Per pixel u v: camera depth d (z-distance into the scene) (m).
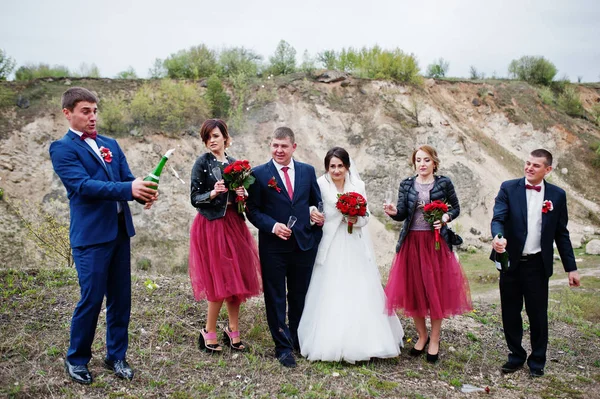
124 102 22.41
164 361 4.33
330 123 24.95
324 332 4.68
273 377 4.22
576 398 4.37
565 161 29.61
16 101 21.41
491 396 4.29
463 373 4.80
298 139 23.92
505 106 30.86
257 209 4.79
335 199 5.07
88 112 3.86
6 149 19.69
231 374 4.21
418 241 5.05
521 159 28.45
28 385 3.67
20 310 5.22
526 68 35.81
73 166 3.72
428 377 4.60
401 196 5.25
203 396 3.78
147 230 18.52
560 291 13.19
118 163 4.20
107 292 4.03
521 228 4.87
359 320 4.71
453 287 4.94
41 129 20.72
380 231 20.39
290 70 27.73
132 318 5.23
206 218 4.57
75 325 3.81
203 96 24.02
